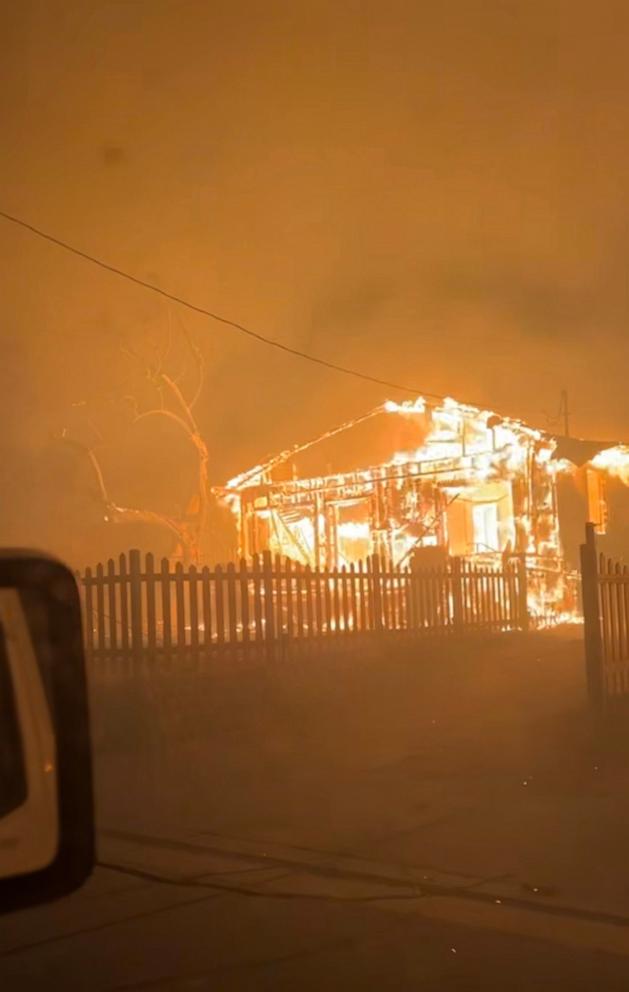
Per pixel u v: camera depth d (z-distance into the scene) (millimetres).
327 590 13062
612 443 25516
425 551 21969
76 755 2088
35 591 2104
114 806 8680
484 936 5520
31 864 2002
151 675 11164
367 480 27969
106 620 12484
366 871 6703
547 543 24969
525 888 6230
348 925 5754
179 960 5273
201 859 7152
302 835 7609
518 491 25406
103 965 5223
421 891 6285
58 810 2053
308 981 4953
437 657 14547
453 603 15219
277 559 12469
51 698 2084
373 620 13703
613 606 10906
